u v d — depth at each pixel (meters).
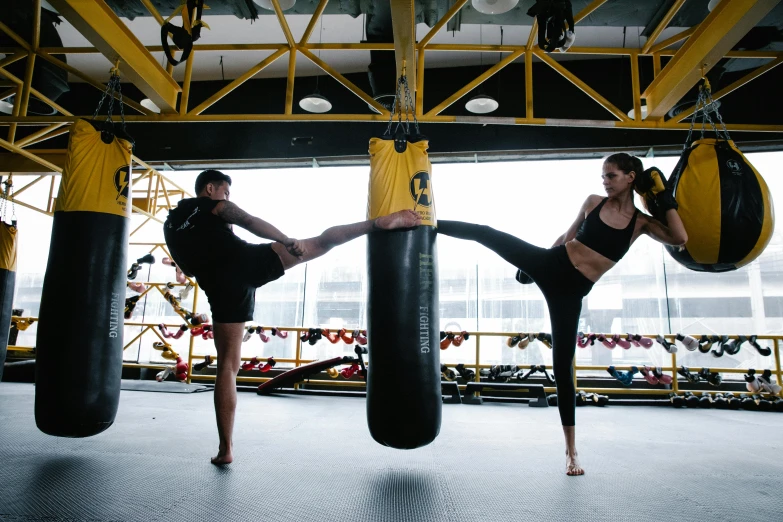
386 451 2.77
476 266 7.28
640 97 4.02
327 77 7.12
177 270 6.66
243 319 2.39
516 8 4.16
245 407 4.73
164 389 5.94
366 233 2.17
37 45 4.17
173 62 2.79
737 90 6.16
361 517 1.66
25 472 2.12
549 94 6.61
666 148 6.46
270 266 2.31
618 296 6.84
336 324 7.66
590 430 3.80
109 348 2.40
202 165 7.42
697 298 6.67
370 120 4.01
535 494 1.96
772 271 6.55
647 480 2.24
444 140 6.71
